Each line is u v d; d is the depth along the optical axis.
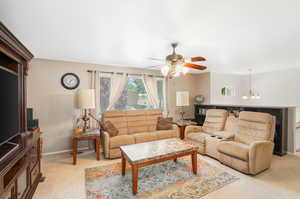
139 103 4.58
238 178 2.38
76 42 2.46
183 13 1.62
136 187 2.01
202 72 5.30
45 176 2.46
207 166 2.79
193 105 5.52
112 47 2.70
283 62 3.92
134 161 2.02
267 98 5.39
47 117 3.46
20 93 2.15
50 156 3.33
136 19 1.75
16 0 1.38
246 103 5.98
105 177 2.43
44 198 1.93
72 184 2.24
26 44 2.54
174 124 4.12
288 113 3.47
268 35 2.22
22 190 1.71
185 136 3.89
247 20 1.78
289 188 2.13
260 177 2.41
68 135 3.66
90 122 3.80
